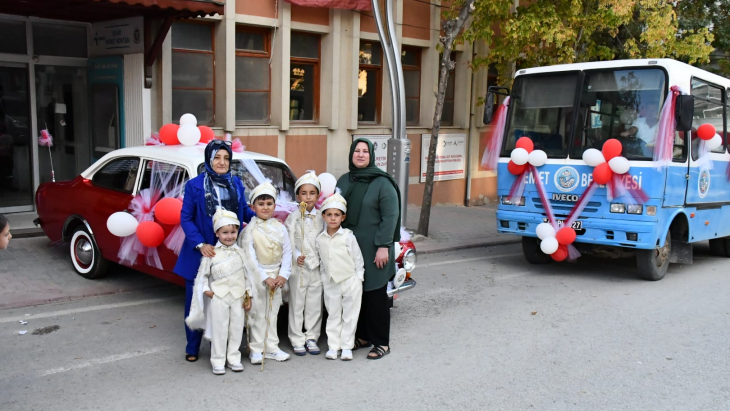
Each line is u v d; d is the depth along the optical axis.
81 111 10.92
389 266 5.60
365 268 5.56
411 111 15.20
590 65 8.78
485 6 12.32
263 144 12.02
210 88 11.40
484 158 9.76
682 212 8.98
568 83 8.91
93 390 4.75
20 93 10.20
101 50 10.48
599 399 4.91
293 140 12.54
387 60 10.25
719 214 10.35
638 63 8.49
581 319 7.02
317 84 13.12
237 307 5.14
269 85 12.26
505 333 6.45
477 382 5.16
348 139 13.51
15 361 5.22
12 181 10.27
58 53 10.52
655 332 6.62
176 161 6.52
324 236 5.51
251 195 5.26
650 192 8.20
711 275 9.71
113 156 7.29
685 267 10.34
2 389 4.70
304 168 12.80
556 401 4.85
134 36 9.75
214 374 5.14
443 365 5.52
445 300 7.67
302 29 12.36
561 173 8.76
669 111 8.27
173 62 10.91
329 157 13.23
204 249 5.02
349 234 5.49
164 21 9.22
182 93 11.08
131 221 6.27
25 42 10.10
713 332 6.68
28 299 6.61
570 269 9.72
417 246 10.91
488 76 16.70
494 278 8.95
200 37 11.18
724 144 10.43
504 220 9.30
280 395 4.79
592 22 13.24
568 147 8.78
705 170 9.66
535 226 9.02
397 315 6.99
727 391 5.14
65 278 7.41
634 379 5.33
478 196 16.89
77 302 6.80
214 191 5.17
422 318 6.90
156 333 6.02
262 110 12.24
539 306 7.50
